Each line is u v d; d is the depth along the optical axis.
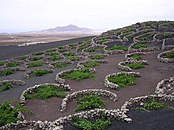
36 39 133.62
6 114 15.65
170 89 18.50
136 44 41.34
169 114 13.86
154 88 19.61
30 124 14.03
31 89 21.27
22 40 124.50
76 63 34.50
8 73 32.31
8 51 65.12
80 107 16.22
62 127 12.88
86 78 24.72
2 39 136.38
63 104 16.91
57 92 20.31
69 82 23.81
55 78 25.67
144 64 28.52
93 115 14.36
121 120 13.60
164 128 12.16
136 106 15.70
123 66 27.14
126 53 37.91
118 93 19.20
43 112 16.33
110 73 25.92
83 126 12.85
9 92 22.30
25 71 33.22
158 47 36.38
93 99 17.59
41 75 28.70
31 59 43.78
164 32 47.16
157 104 15.27
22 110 16.38
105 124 12.93
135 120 13.48
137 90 19.56
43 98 19.19
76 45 56.06
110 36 53.94
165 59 28.61
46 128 13.24
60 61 36.84
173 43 37.53
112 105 16.66
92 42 51.62
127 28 61.00
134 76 23.58
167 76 22.62
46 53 48.53
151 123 12.88
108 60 33.81
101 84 22.16
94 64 30.53
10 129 13.71
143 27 57.22
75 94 18.88
